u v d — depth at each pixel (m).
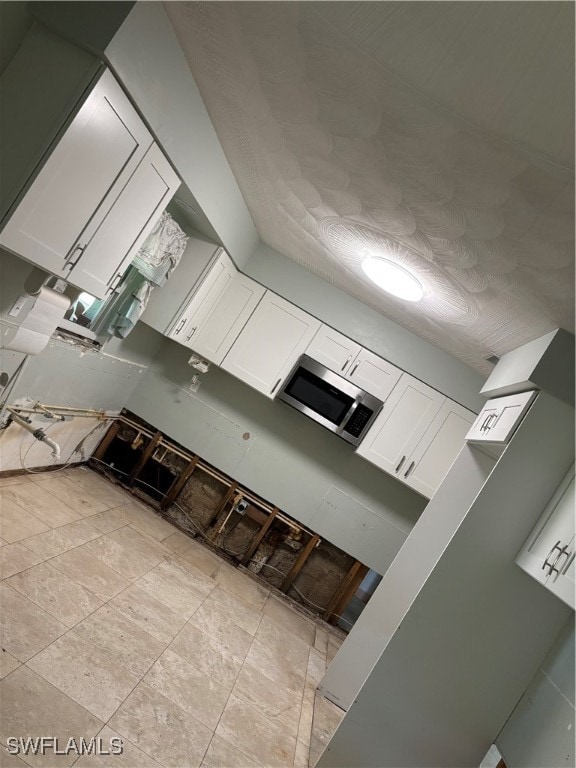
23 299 3.25
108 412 5.71
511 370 3.78
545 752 2.53
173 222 4.23
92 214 2.77
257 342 5.52
